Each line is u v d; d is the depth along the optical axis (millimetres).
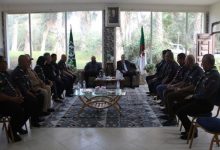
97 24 9617
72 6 9430
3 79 3963
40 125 4668
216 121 3209
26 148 3629
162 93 5605
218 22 8688
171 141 3844
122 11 9555
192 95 4203
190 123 3898
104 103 5504
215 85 3576
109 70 9008
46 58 6383
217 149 3516
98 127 4555
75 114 5430
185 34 9766
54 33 9695
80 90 6012
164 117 5113
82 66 9742
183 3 9188
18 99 3975
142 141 3854
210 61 3729
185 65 5109
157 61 9695
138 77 8828
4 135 4234
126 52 9695
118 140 3902
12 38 9781
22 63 4496
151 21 9648
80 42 9711
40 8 9500
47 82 6023
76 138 4008
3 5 9469
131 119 5023
